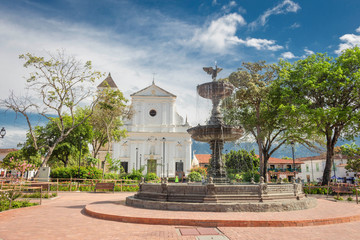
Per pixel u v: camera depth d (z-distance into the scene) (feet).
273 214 25.45
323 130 68.33
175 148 140.77
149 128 143.64
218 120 41.45
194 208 27.20
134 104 145.69
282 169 156.76
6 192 32.22
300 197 33.19
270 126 77.20
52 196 45.85
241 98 79.61
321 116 59.62
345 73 62.90
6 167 97.66
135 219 23.26
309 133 64.39
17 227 20.97
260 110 86.63
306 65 67.77
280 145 83.15
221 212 26.37
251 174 98.12
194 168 134.82
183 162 139.23
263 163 84.48
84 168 72.74
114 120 113.91
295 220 22.27
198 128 39.27
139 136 140.67
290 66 76.74
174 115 147.54
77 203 37.91
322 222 22.99
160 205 28.53
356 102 64.34
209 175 39.96
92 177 71.10
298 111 61.77
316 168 148.56
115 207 30.19
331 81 63.46
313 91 66.54
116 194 56.13
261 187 29.58
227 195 28.86
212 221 22.00
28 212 29.22
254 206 27.02
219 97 42.32
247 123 80.79
